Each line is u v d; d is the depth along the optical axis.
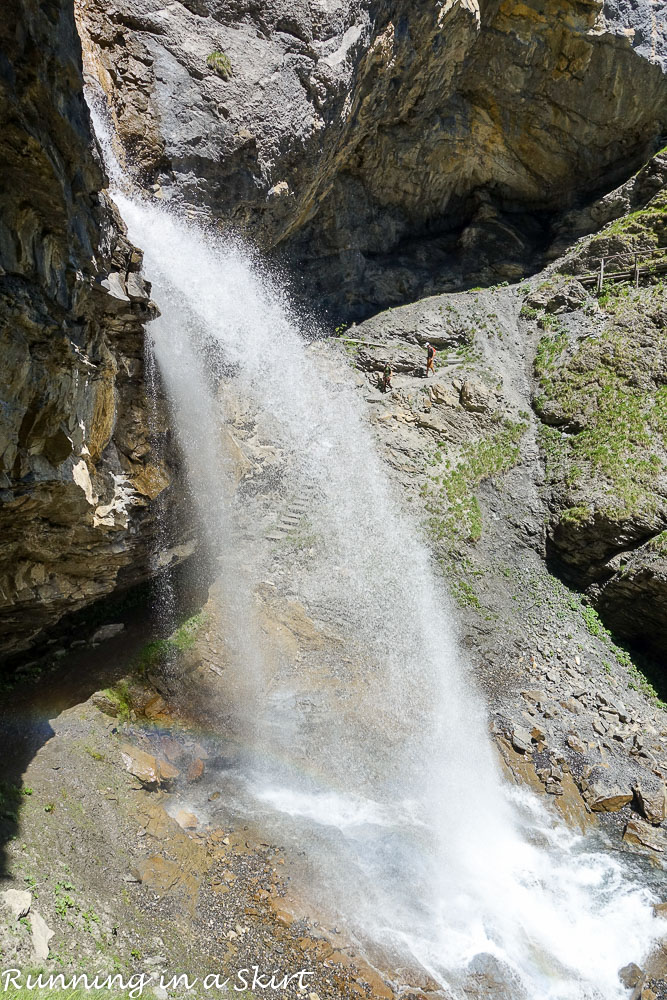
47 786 9.75
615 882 12.66
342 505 18.41
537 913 11.72
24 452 8.13
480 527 19.36
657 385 20.98
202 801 11.45
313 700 14.12
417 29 20.39
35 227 7.38
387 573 17.47
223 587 15.41
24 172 6.93
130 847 9.73
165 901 9.33
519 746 14.84
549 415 21.86
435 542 18.69
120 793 10.43
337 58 17.78
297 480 18.38
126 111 14.57
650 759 15.21
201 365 15.65
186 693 12.98
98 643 13.01
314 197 21.12
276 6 16.62
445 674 16.09
